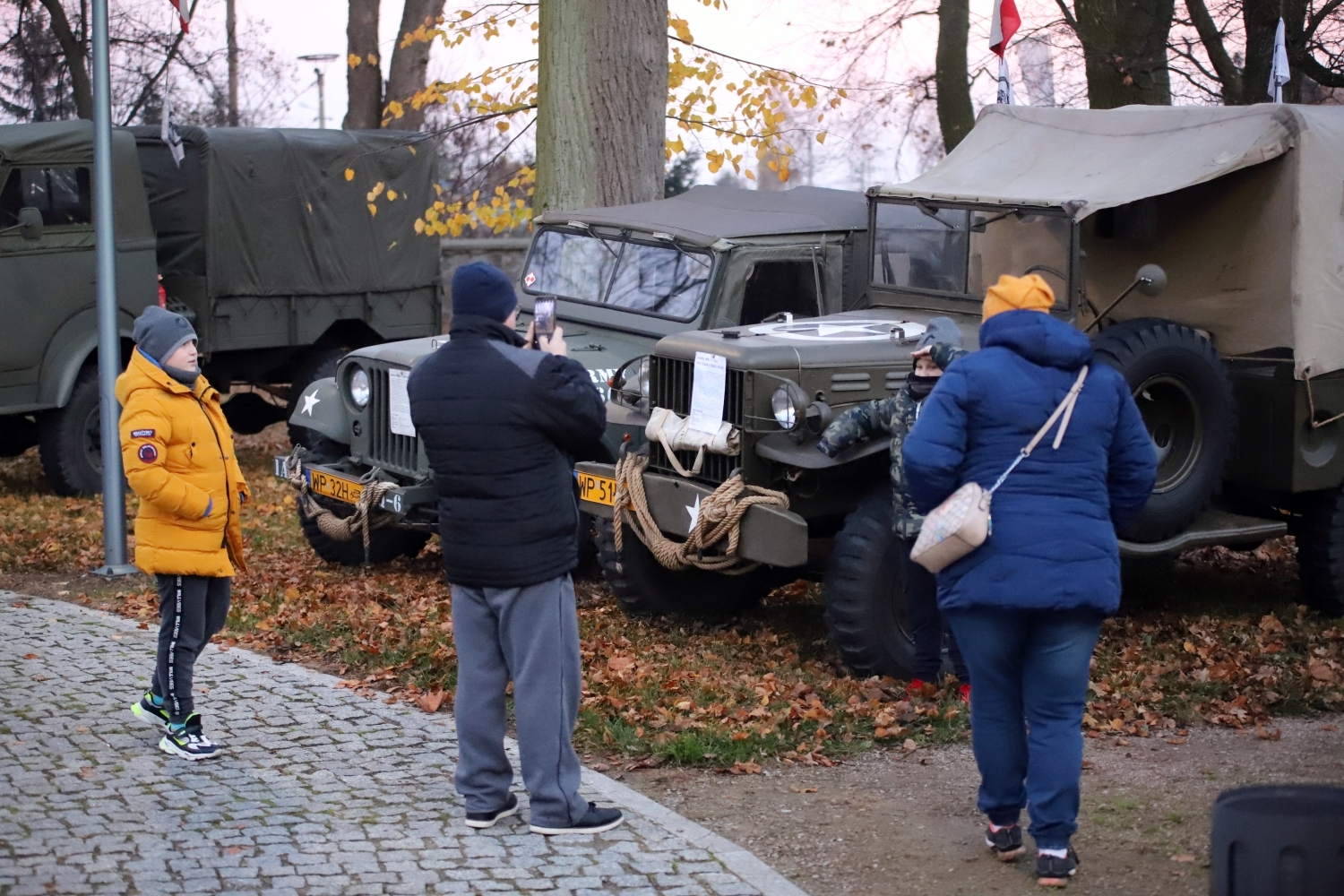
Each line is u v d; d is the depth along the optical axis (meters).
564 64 10.53
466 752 4.62
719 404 6.52
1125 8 12.64
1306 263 6.86
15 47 19.00
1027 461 4.22
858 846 4.66
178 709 5.17
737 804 5.04
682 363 6.82
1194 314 7.20
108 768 5.06
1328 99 13.85
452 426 4.43
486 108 13.46
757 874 4.33
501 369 4.43
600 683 6.25
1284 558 9.41
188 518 5.07
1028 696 4.32
